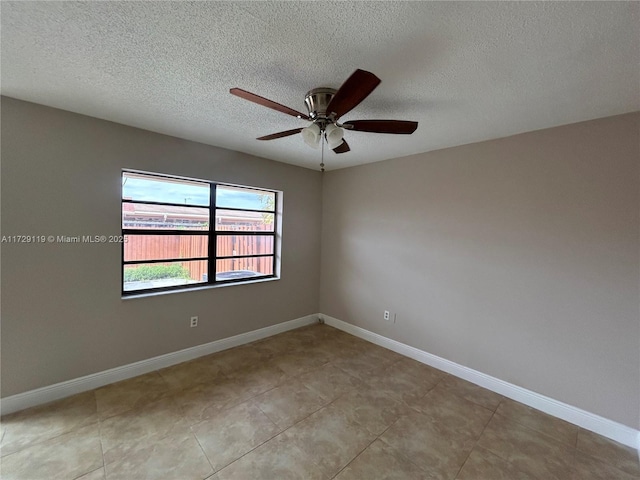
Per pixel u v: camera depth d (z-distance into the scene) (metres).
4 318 2.05
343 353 3.27
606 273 2.06
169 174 2.73
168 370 2.78
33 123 2.09
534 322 2.38
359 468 1.71
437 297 2.99
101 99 2.00
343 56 1.46
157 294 2.77
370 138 2.63
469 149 2.74
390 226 3.40
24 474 1.59
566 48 1.34
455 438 1.98
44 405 2.18
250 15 1.19
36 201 2.13
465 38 1.30
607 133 2.04
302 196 3.96
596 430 2.09
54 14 1.20
